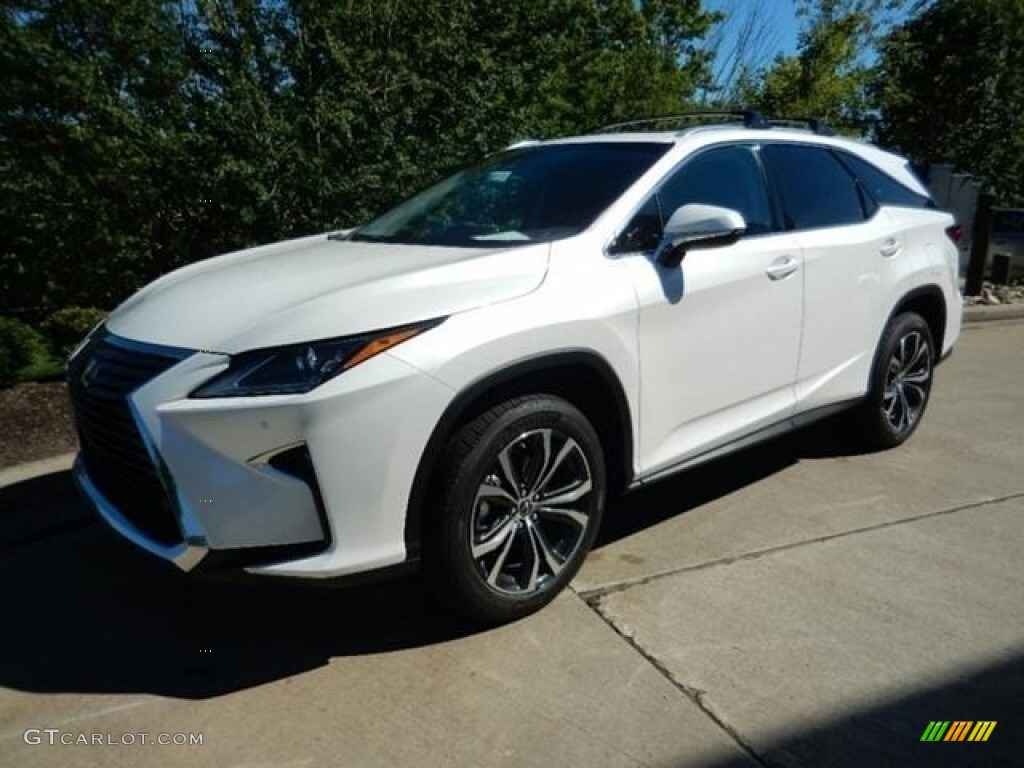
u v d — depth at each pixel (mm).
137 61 5969
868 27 14648
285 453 2598
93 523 4047
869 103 16297
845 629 3137
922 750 2514
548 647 3033
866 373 4672
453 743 2555
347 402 2604
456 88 6844
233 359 2645
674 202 3664
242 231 6480
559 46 8070
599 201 3514
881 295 4648
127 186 5969
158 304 3115
